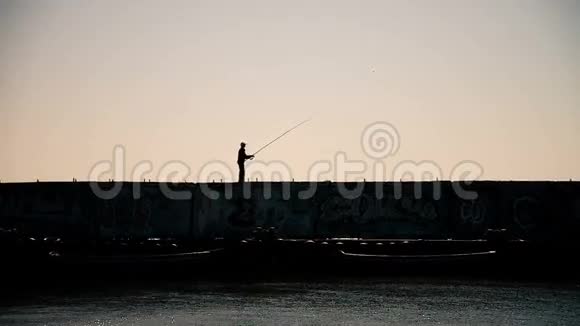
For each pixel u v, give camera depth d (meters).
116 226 38.72
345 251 33.88
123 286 31.80
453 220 38.00
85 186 38.97
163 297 29.20
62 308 27.08
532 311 26.78
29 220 39.09
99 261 31.91
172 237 38.53
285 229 38.41
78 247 32.88
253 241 33.00
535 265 32.62
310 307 27.39
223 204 38.59
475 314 26.34
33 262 31.31
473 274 32.91
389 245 33.75
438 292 30.42
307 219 38.47
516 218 37.66
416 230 38.12
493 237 33.31
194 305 27.67
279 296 29.47
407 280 33.03
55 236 38.84
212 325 24.56
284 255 32.91
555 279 32.50
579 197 37.34
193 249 33.75
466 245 33.62
